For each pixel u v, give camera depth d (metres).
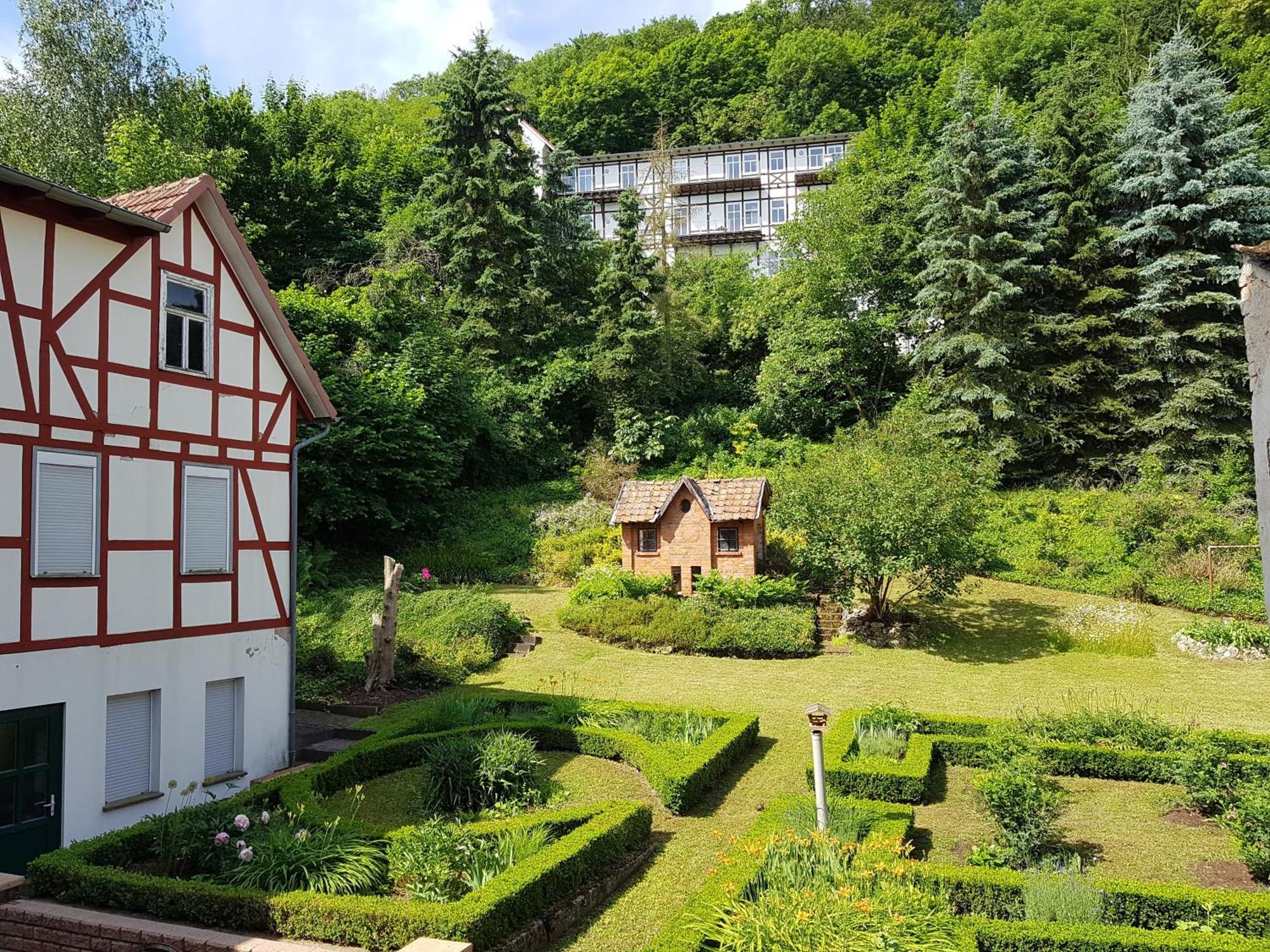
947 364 31.42
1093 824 11.12
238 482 13.05
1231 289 29.58
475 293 35.88
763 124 57.59
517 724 14.33
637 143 60.44
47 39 27.27
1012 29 48.41
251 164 34.38
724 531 24.27
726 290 42.75
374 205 43.31
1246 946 6.93
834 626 22.52
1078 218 30.52
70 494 10.48
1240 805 10.05
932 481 20.80
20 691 9.71
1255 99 35.62
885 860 8.05
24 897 8.34
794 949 6.41
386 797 12.02
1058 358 30.38
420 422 27.69
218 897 7.64
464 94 37.38
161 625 11.54
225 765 12.59
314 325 27.64
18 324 9.98
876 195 36.16
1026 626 22.28
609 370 33.84
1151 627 21.81
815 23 64.88
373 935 7.17
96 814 10.45
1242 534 24.36
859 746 13.55
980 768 13.45
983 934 7.24
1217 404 28.39
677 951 6.71
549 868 8.20
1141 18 42.16
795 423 35.12
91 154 26.58
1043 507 27.91
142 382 11.52
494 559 27.47
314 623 20.62
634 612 22.02
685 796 11.41
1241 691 17.61
